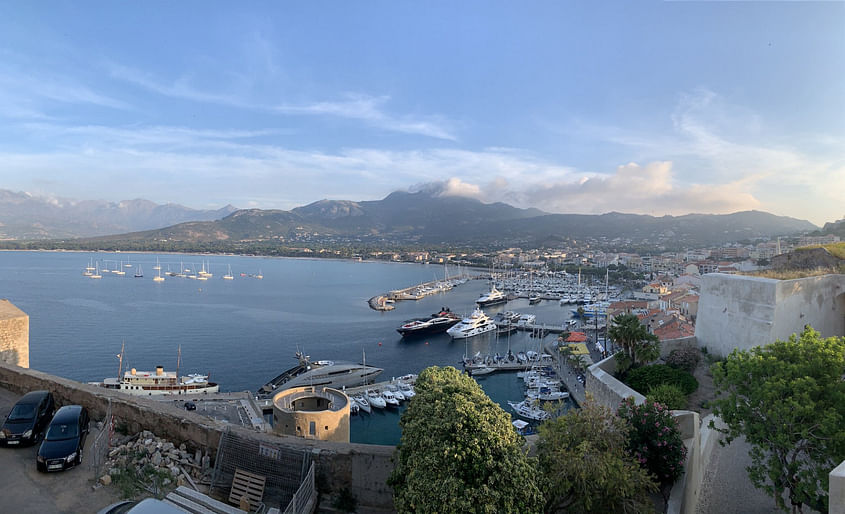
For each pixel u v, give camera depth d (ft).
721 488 68.74
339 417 124.57
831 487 32.42
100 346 390.01
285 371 340.80
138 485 48.32
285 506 48.83
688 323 278.46
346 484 52.39
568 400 265.95
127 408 60.13
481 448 47.34
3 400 69.15
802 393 53.88
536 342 436.76
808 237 411.54
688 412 69.15
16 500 44.39
